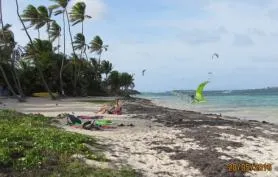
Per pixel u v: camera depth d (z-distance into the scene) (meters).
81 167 10.98
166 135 18.28
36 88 73.06
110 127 20.89
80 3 68.88
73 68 78.44
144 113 32.78
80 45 81.12
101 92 90.69
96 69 90.88
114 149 14.01
